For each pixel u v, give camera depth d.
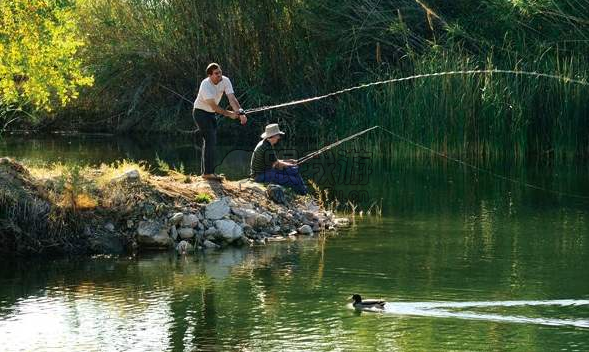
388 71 29.23
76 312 11.26
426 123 26.52
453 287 12.30
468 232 15.98
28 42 18.02
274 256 14.17
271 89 33.12
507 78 26.64
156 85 34.44
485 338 10.18
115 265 13.62
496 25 30.06
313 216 16.61
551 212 18.02
